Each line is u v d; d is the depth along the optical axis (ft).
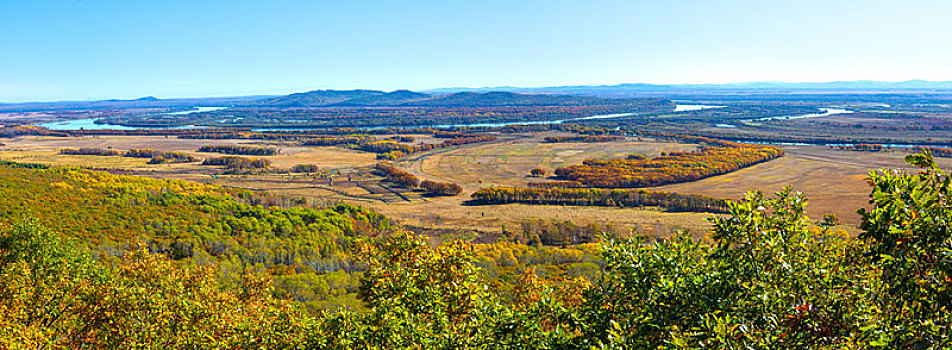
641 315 43.11
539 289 73.51
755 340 35.96
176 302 82.33
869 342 35.58
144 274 105.70
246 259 264.72
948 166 566.77
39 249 111.04
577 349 43.34
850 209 411.75
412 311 58.13
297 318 66.18
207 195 416.26
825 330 39.29
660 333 43.06
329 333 57.67
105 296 83.25
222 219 337.11
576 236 361.51
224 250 273.33
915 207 36.88
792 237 46.50
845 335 38.78
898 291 38.14
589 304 47.55
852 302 41.65
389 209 466.29
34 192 363.15
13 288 93.09
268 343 65.31
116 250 246.27
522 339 45.70
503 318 47.96
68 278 99.76
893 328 36.78
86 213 320.09
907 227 37.06
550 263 269.23
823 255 47.47
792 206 47.70
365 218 392.06
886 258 36.63
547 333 44.88
